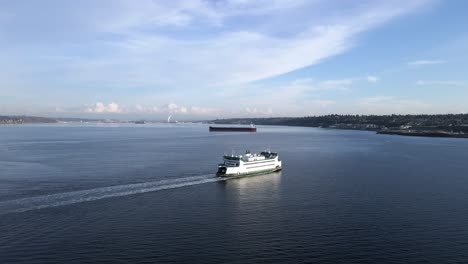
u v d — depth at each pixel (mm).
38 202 94812
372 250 67250
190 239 72062
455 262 62688
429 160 193375
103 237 72500
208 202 98750
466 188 117250
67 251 66000
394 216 86688
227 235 74250
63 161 177000
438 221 83000
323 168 162250
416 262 62688
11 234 73125
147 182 122250
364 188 117250
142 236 73312
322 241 71312
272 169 151375
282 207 94312
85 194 103938
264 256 64750
